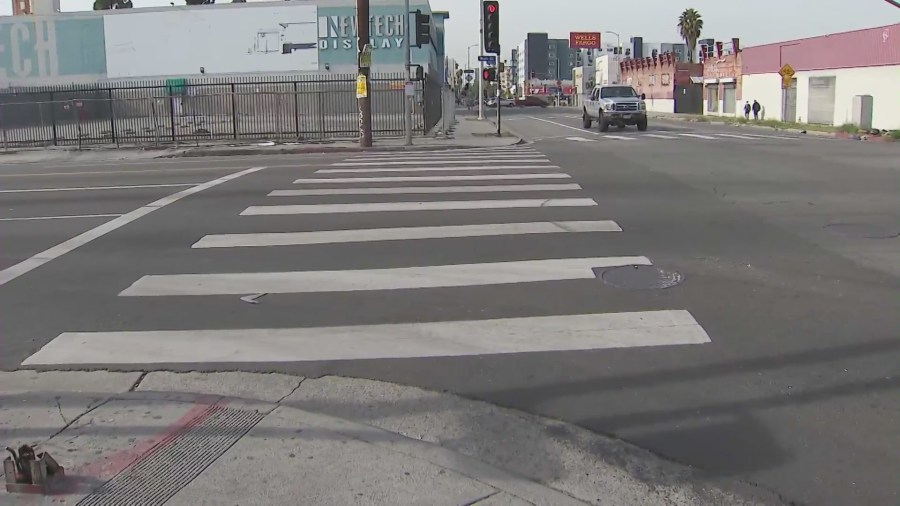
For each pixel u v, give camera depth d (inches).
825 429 168.1
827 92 1572.3
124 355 217.0
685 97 2608.3
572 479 149.3
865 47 1425.9
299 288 280.8
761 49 1886.1
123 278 298.7
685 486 147.5
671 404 182.1
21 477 140.3
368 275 295.9
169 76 2108.8
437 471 150.0
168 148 1000.2
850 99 1481.3
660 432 168.7
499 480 147.4
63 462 151.8
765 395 185.2
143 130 1140.5
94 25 2119.8
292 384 195.9
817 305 250.2
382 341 225.9
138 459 153.3
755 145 876.6
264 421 171.3
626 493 144.6
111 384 195.9
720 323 235.0
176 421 171.0
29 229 397.1
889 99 1362.0
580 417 176.6
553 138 1140.5
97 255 336.8
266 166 698.2
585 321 239.1
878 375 194.7
